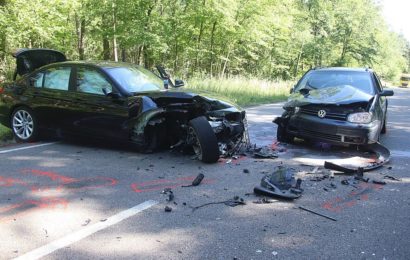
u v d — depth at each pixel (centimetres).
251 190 557
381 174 656
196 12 2550
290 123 835
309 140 838
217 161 703
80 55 2531
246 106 1720
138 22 2364
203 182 588
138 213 468
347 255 377
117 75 768
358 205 509
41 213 464
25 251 375
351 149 838
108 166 661
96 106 752
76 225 432
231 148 739
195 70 3009
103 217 455
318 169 673
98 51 3066
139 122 711
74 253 372
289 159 742
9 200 502
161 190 549
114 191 541
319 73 965
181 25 2623
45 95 805
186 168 659
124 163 681
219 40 2984
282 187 555
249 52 3222
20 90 837
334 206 503
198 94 712
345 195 544
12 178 588
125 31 2389
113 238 404
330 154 791
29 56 888
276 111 1530
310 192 553
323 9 4903
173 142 770
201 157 689
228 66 3450
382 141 968
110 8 2305
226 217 461
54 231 417
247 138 777
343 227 440
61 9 1922
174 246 388
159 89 798
